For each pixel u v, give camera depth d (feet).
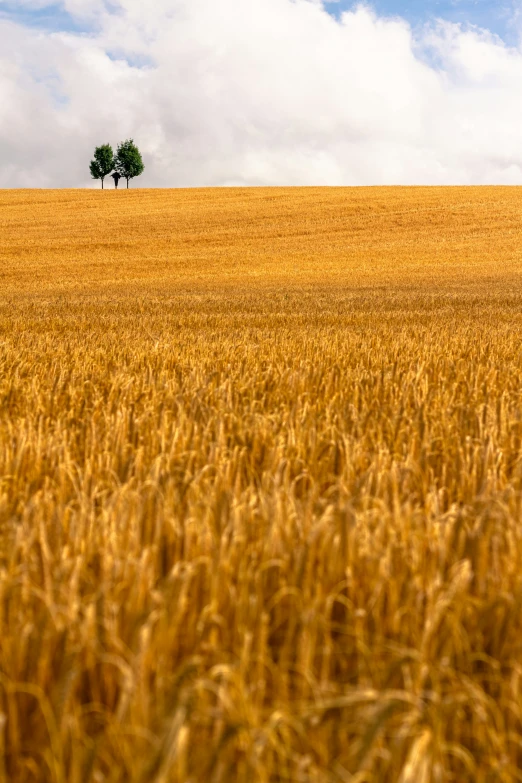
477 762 6.89
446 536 10.21
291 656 7.83
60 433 16.48
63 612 7.52
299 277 141.59
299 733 6.54
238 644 7.63
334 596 8.25
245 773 6.00
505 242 176.65
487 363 30.66
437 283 126.21
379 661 7.50
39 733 6.64
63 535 10.28
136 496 11.29
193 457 14.87
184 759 5.90
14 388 22.44
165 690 6.77
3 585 7.97
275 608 8.51
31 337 42.68
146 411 18.48
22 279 138.10
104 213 224.94
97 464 14.42
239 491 12.56
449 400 22.15
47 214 224.53
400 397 21.94
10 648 7.16
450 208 215.51
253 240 184.65
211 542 9.45
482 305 79.25
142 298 96.94
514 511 11.34
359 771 5.92
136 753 6.21
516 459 15.44
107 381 24.67
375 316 63.41
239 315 64.75
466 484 13.52
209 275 145.28
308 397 21.81
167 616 7.79
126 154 376.07
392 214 210.59
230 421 18.06
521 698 7.11
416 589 8.37
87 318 62.34
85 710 6.97
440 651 7.89
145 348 36.40
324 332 46.09
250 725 6.34
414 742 6.36
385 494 12.06
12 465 14.02
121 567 8.68
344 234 189.67
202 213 220.43
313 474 14.21
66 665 6.89
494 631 8.04
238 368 27.96
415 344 38.19
